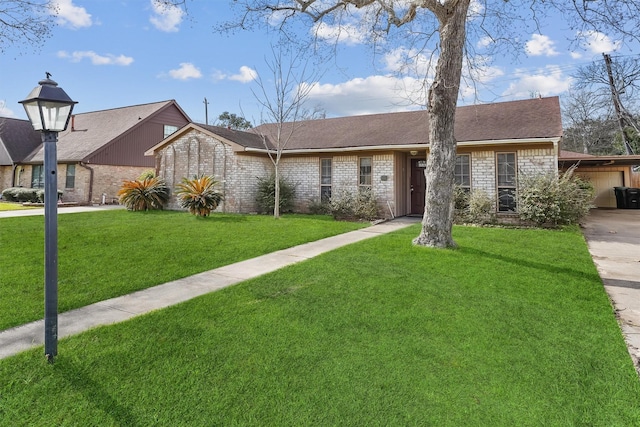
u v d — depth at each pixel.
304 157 14.98
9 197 20.44
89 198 19.70
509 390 2.61
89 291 4.74
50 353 2.93
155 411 2.35
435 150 7.42
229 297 4.49
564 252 7.04
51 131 2.98
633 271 6.00
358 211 12.76
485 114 13.60
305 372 2.82
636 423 2.28
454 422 2.28
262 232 9.52
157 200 15.51
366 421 2.29
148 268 5.92
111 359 2.95
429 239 7.48
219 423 2.26
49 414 2.31
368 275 5.41
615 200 19.28
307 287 4.87
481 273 5.53
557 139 10.45
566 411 2.39
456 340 3.37
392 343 3.30
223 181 14.70
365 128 15.34
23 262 6.14
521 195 10.79
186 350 3.12
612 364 2.97
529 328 3.64
